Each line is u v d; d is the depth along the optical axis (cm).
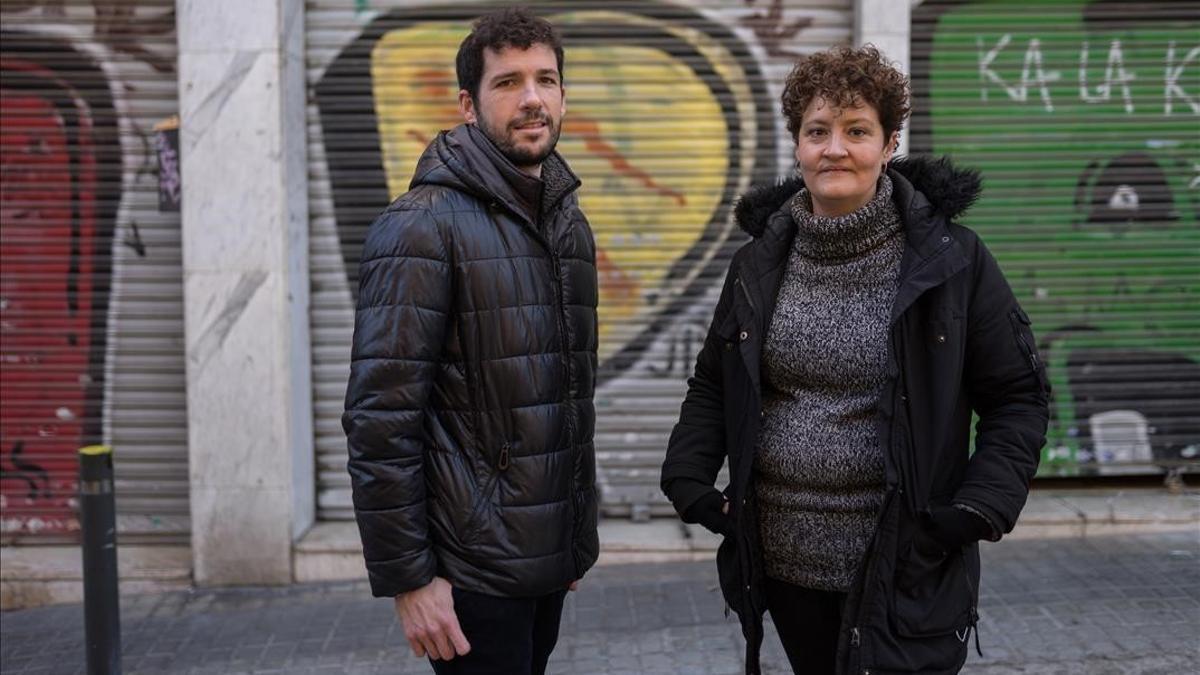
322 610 505
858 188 249
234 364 525
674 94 552
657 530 556
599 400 564
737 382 268
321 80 550
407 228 253
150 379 557
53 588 535
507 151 263
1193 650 417
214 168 519
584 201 556
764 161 555
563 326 271
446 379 259
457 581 257
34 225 552
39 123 548
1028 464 244
